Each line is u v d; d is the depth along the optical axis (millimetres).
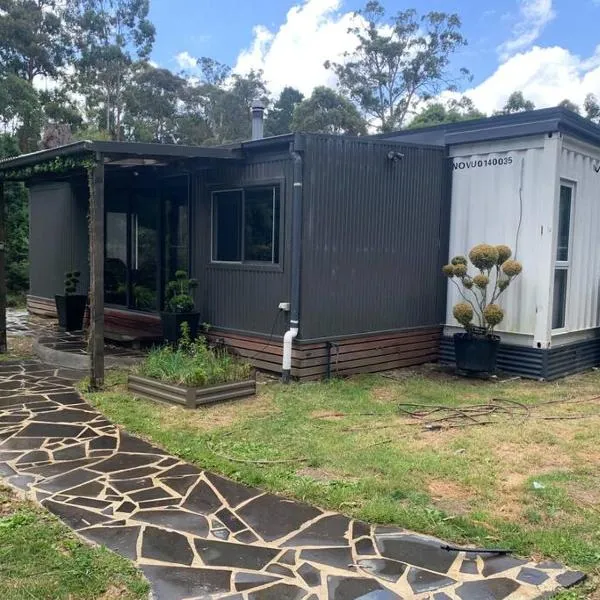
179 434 4965
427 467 4273
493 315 7406
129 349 8492
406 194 7914
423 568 2967
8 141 18000
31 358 8297
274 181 7152
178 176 9156
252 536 3271
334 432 5113
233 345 7855
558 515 3555
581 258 8219
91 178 6359
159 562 2963
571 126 7367
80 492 3811
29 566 2852
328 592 2740
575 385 7344
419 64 35969
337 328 7316
